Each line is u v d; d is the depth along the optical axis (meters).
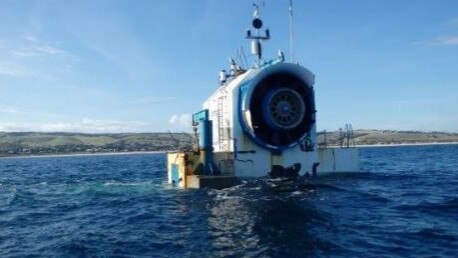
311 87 31.88
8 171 85.62
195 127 33.75
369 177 34.31
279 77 31.55
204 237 17.02
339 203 22.95
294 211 21.00
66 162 142.12
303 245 15.34
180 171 31.64
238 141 30.67
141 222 20.95
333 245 15.24
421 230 17.00
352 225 18.14
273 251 14.78
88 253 15.83
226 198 25.52
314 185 29.11
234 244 15.81
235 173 30.38
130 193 32.78
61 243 17.53
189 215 21.59
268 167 30.92
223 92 32.69
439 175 41.31
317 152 32.03
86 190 37.84
